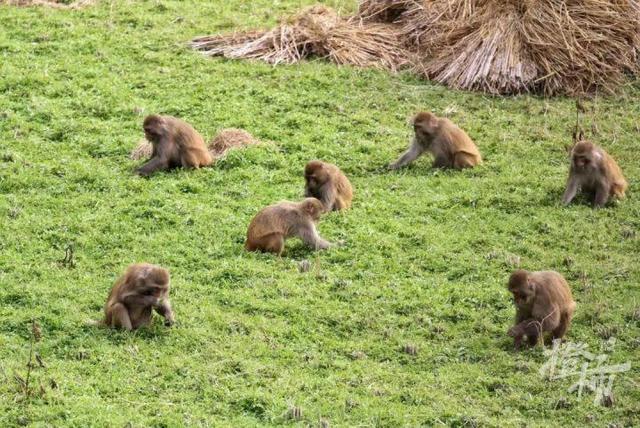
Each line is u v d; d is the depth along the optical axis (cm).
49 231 1930
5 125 2295
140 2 2909
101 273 1811
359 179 2172
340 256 1881
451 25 2661
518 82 2544
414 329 1689
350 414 1465
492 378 1558
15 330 1642
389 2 2786
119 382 1516
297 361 1596
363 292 1775
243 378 1544
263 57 2641
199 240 1920
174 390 1512
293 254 1897
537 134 2359
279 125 2356
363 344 1645
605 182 2059
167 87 2491
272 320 1692
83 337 1622
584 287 1791
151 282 1612
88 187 2095
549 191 2123
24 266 1814
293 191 2092
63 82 2477
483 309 1744
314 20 2745
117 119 2359
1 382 1503
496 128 2386
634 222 2012
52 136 2275
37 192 2072
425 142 2208
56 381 1509
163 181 2114
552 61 2573
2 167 2138
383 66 2639
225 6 2927
